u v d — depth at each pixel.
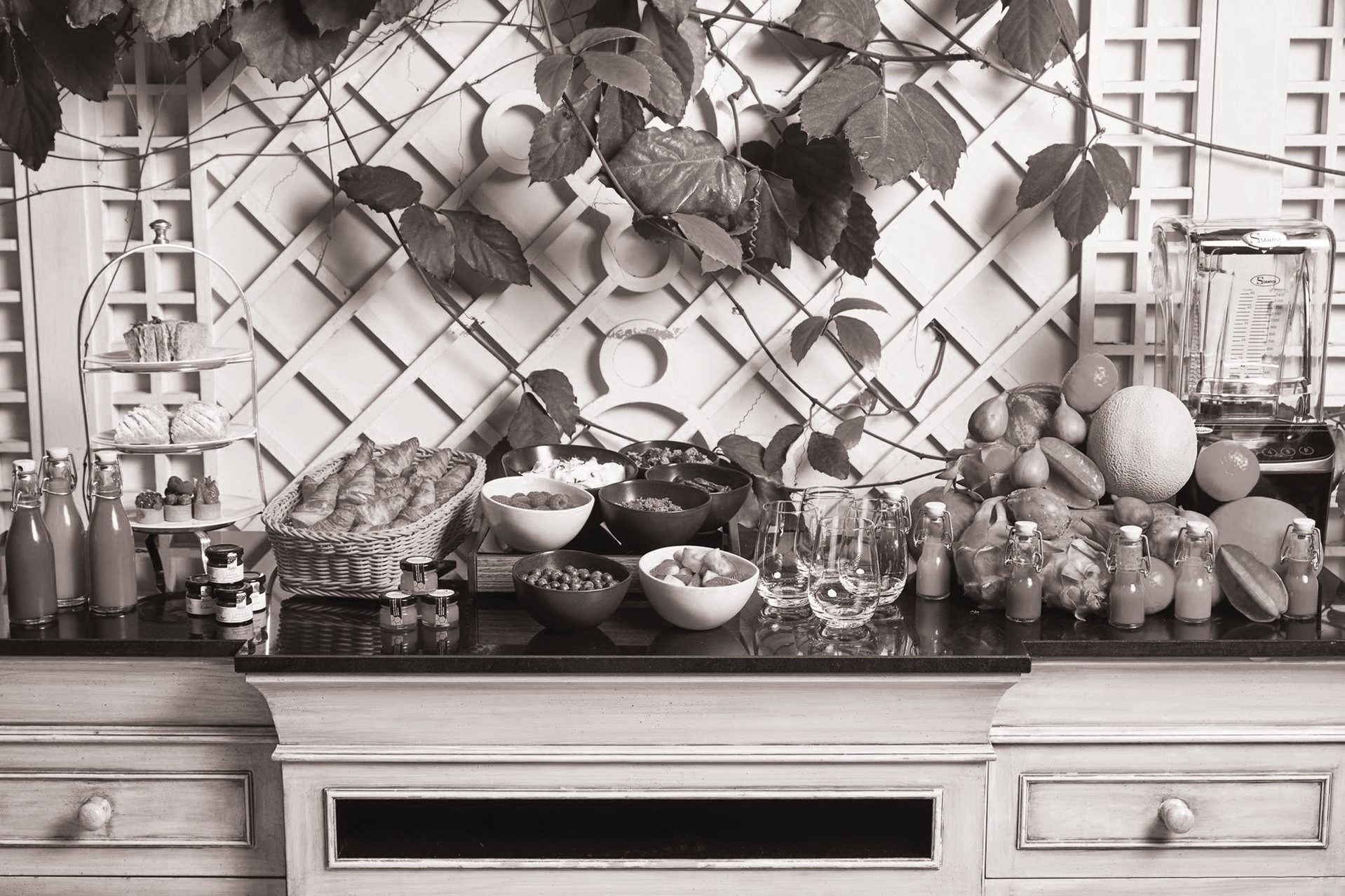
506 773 1.67
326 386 2.20
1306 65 2.18
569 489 1.91
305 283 2.20
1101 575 1.77
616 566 1.76
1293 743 1.72
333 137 2.13
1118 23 2.15
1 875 1.75
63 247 2.14
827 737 1.68
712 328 2.21
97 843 1.74
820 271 2.20
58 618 1.77
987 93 2.15
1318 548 1.77
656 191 1.96
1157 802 1.73
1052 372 2.24
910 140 1.90
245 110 2.13
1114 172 2.08
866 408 2.22
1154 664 1.71
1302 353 1.97
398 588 1.80
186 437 1.90
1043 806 1.73
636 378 2.23
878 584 1.73
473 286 2.19
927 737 1.68
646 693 1.65
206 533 1.90
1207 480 1.90
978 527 1.85
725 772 1.68
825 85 1.92
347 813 1.81
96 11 1.73
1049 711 1.73
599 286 2.16
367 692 1.65
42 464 1.83
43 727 1.73
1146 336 2.22
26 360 2.18
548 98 1.77
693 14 2.00
